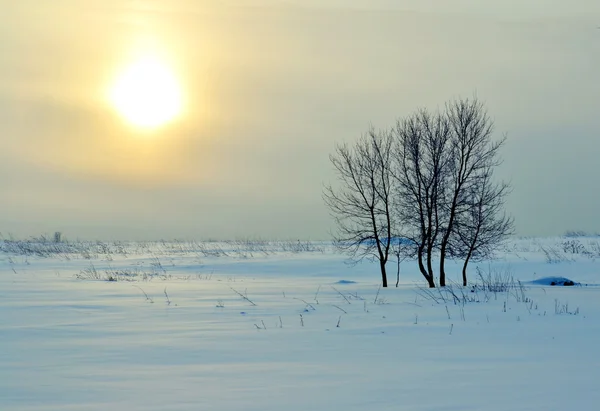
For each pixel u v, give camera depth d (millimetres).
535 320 13391
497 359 8828
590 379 7375
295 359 8992
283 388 7051
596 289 21953
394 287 25141
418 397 6527
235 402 6402
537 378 7449
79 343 10602
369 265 39719
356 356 9203
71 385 7289
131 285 25172
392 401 6371
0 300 18609
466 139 25938
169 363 8719
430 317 14164
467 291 21344
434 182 25547
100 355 9414
